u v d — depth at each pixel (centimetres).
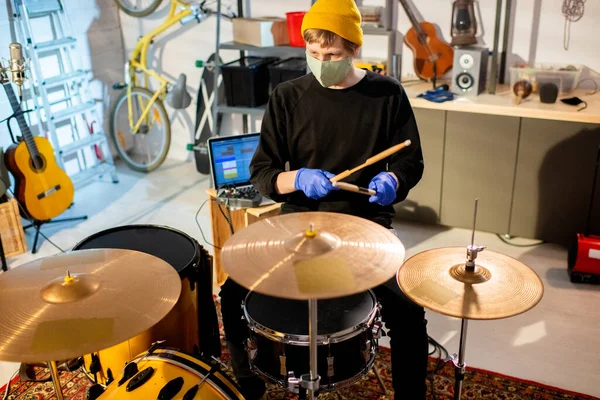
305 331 186
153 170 477
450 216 366
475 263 189
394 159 226
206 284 231
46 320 155
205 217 396
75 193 437
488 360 264
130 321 157
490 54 371
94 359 214
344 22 200
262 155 233
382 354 267
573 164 326
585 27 347
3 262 340
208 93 447
